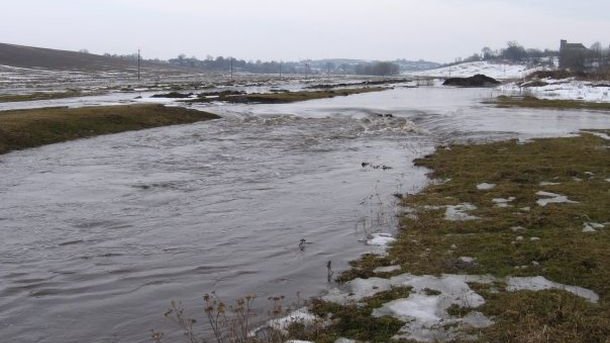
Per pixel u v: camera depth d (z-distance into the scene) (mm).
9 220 11516
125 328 6719
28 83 98188
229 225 11109
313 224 11070
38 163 18844
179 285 8039
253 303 7328
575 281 7383
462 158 18281
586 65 131500
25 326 6797
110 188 14711
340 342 5992
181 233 10578
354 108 43500
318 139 25609
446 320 6406
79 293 7773
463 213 11172
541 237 9305
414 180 15344
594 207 11125
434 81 133625
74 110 31688
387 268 8312
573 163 16375
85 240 10172
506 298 6859
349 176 16219
